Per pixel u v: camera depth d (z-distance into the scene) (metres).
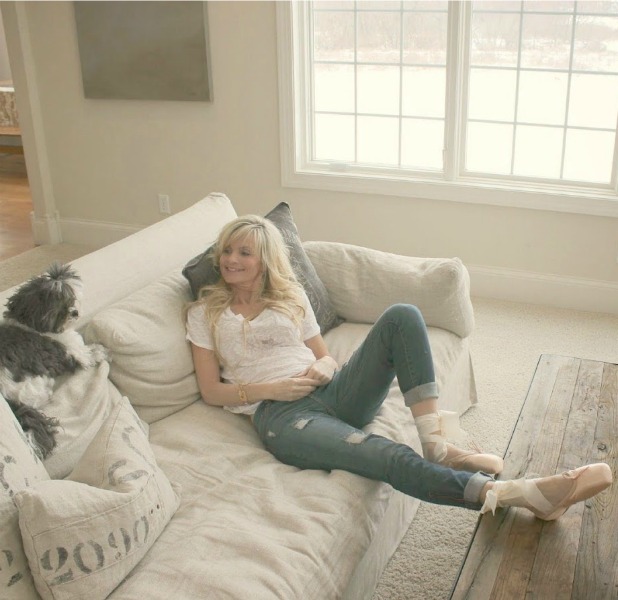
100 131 4.68
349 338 2.60
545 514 1.64
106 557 1.46
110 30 4.35
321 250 2.79
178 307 2.29
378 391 2.08
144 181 4.68
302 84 4.13
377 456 1.87
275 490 1.84
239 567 1.55
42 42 4.59
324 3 3.98
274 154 4.28
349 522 1.78
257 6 4.01
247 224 2.22
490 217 3.91
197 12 4.11
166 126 4.49
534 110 3.78
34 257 4.77
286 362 2.20
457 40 3.68
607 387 2.17
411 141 4.07
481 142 3.93
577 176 3.80
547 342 3.52
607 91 3.62
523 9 3.62
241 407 2.20
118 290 2.29
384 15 3.89
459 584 1.47
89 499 1.46
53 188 4.96
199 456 2.00
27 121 4.77
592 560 1.53
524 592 1.44
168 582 1.50
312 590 1.58
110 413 1.86
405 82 3.97
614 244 3.73
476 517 2.35
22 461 1.54
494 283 4.01
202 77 4.23
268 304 2.23
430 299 2.63
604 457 1.85
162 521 1.65
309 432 1.98
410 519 2.30
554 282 3.89
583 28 3.56
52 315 1.89
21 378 1.81
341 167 4.19
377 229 4.18
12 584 1.38
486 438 2.75
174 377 2.19
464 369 2.78
